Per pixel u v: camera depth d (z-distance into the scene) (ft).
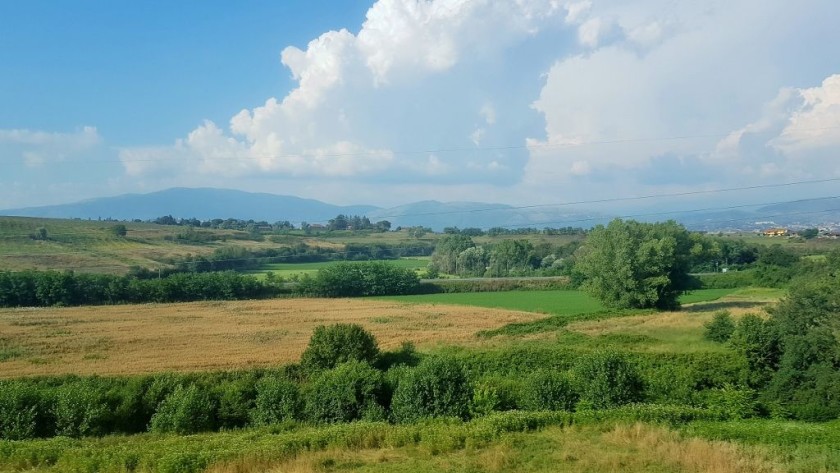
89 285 281.74
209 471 57.62
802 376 98.22
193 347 172.86
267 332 202.39
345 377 91.71
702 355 116.26
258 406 94.17
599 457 60.39
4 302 266.16
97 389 98.48
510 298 299.58
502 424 72.38
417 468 58.13
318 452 64.13
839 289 108.78
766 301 237.66
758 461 58.13
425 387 86.53
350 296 322.34
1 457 64.49
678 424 77.41
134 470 60.70
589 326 182.80
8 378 122.93
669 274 223.30
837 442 67.62
